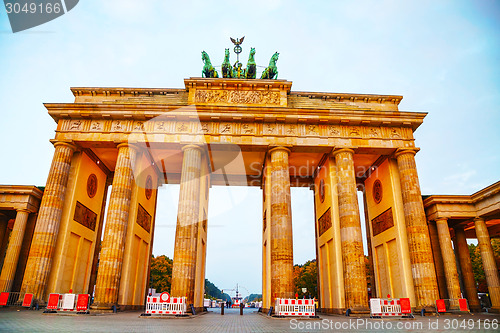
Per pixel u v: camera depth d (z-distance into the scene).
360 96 53.69
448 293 50.34
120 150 48.12
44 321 24.02
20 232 50.16
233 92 51.97
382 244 54.25
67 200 48.09
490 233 68.69
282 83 51.88
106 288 41.66
